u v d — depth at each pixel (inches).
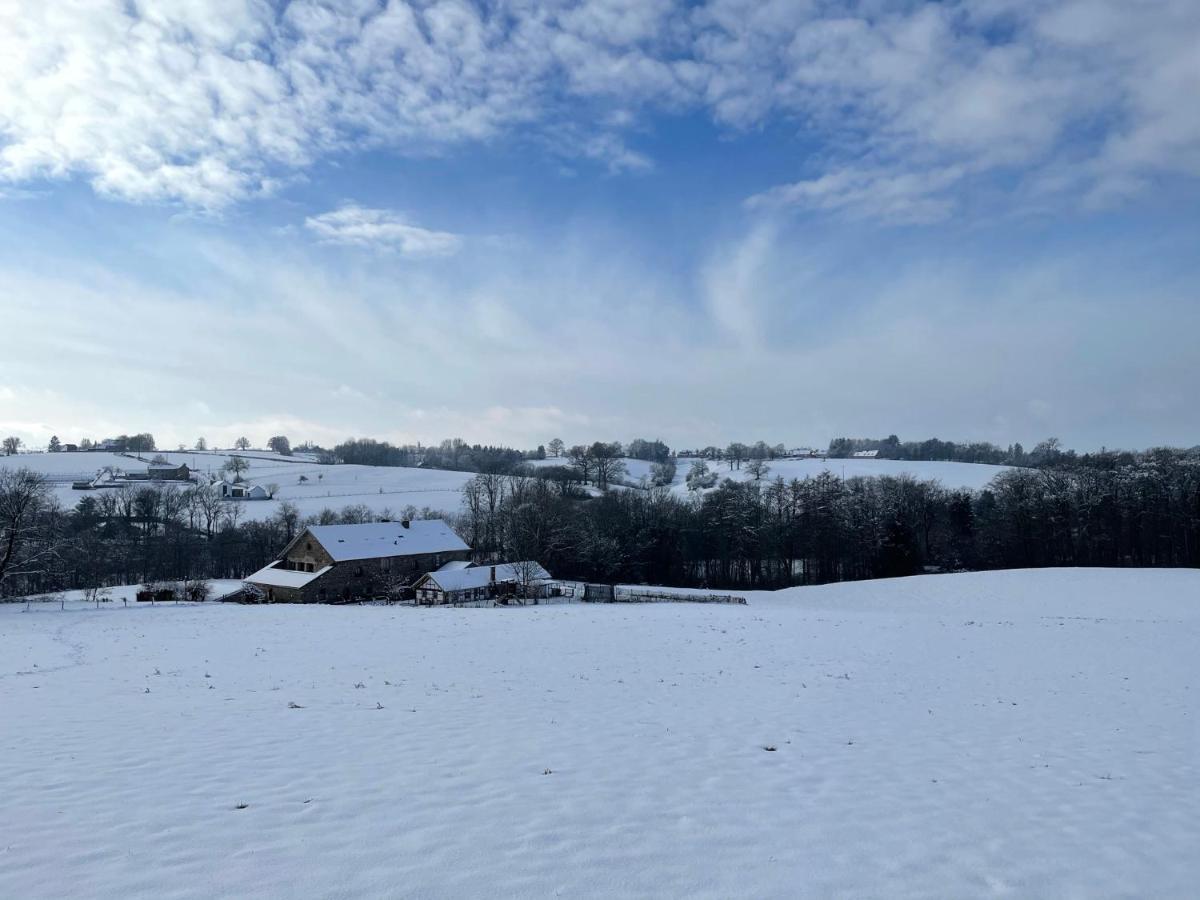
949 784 448.5
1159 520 3083.2
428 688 744.3
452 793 399.5
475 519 3868.1
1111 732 618.2
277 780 417.4
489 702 673.0
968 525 3668.8
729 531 3366.1
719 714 644.7
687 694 741.3
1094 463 4033.0
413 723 575.2
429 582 2508.6
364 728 553.9
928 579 2573.8
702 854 326.0
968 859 330.6
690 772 454.6
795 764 483.2
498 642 1136.2
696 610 1770.4
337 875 293.4
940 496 3924.7
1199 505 2960.1
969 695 781.9
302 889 280.5
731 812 381.7
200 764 447.8
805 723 616.1
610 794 405.1
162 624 1412.4
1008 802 414.9
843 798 412.2
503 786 414.0
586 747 510.3
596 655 1010.1
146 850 314.8
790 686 802.8
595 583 3080.7
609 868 307.7
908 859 328.2
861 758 505.7
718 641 1171.3
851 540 3348.9
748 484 4148.6
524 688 755.4
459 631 1280.8
